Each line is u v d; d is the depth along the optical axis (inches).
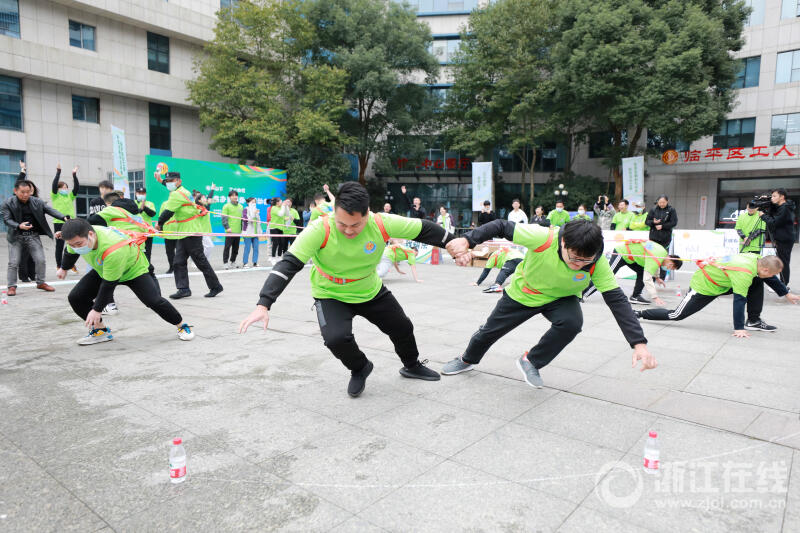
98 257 162.1
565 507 81.8
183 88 956.0
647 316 229.3
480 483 89.0
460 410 122.6
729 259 203.5
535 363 134.9
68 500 83.3
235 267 464.8
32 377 145.8
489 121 1035.9
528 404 126.6
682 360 167.2
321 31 971.3
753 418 118.0
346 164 960.3
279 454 99.7
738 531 75.7
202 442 104.9
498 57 948.6
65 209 361.7
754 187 987.9
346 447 102.8
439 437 107.5
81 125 858.1
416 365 144.9
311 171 905.5
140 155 931.3
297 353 172.6
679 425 114.1
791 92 933.8
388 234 116.7
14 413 119.3
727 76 852.0
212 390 135.7
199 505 82.1
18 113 792.9
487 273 352.2
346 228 106.3
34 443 103.9
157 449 101.6
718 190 1024.2
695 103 796.6
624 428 112.3
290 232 515.2
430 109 1067.9
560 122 957.2
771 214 311.3
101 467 94.2
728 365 161.3
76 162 855.7
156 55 932.0
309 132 850.1
